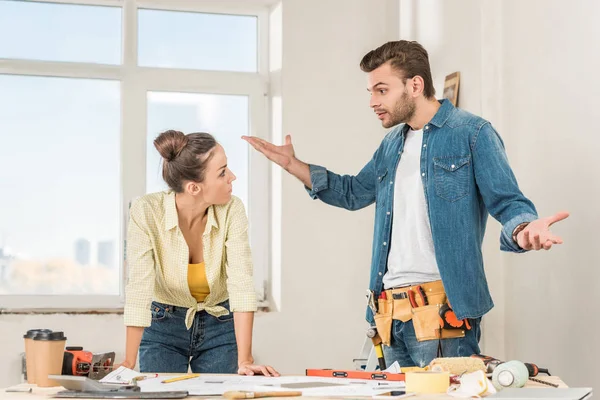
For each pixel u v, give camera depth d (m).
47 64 4.12
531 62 2.91
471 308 2.28
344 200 2.72
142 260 2.40
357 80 4.31
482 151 2.30
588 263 2.53
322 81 4.28
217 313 2.66
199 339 2.67
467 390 1.58
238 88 4.34
